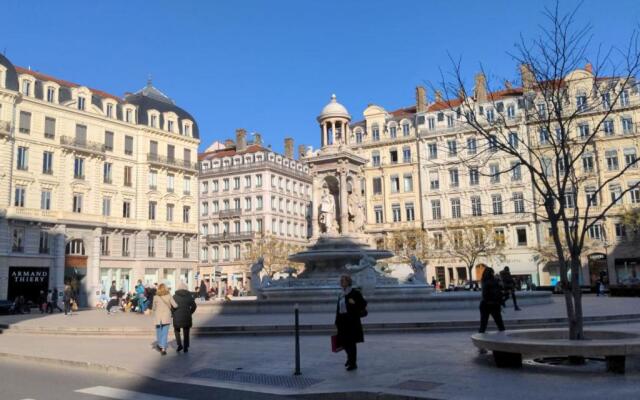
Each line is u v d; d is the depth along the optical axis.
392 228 68.06
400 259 64.56
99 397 9.20
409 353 12.54
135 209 61.62
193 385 10.09
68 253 54.84
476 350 12.75
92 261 56.12
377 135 71.00
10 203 50.03
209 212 82.88
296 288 25.78
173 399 8.96
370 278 25.58
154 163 62.97
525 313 20.19
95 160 57.66
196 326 17.98
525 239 61.56
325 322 18.34
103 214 58.25
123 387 10.12
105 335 18.95
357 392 8.77
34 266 51.28
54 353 14.25
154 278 62.22
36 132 52.62
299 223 85.88
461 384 9.02
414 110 72.50
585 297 38.34
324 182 30.52
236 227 79.81
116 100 61.41
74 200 55.47
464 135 63.78
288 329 17.47
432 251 64.81
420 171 66.94
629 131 56.44
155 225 62.72
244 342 15.95
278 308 23.25
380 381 9.51
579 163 58.34
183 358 13.01
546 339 10.88
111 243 58.75
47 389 9.95
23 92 52.12
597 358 11.47
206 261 80.19
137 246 61.03
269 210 77.94
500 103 61.34
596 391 8.30
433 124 67.25
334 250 27.97
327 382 9.74
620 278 56.59
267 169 78.44
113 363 12.31
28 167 51.84
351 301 10.74
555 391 8.36
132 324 20.94
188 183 68.12
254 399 8.92
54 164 54.00
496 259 62.84
